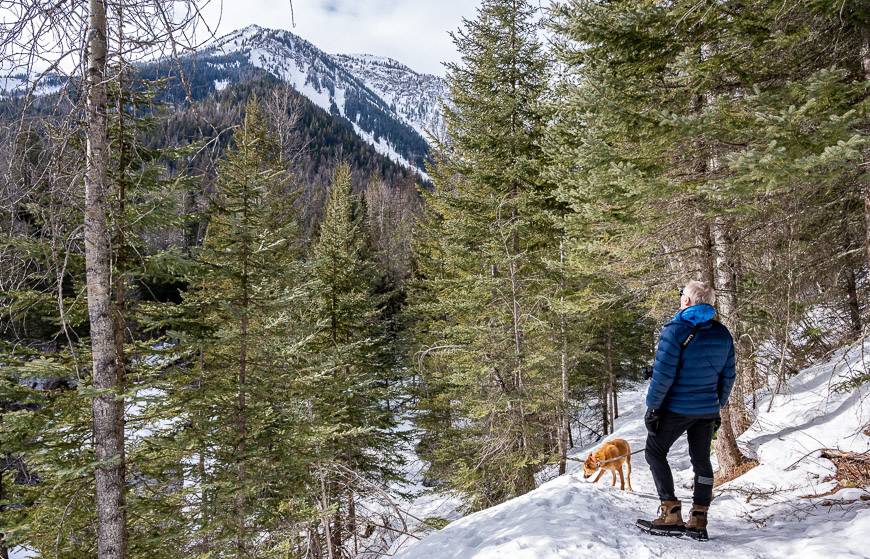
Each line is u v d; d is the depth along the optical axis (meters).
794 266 7.60
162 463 7.21
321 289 11.84
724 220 6.63
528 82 11.97
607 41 5.62
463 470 11.91
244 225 7.33
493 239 11.94
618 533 4.25
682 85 5.75
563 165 8.16
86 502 6.45
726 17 5.48
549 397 11.68
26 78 3.41
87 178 5.02
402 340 19.02
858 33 5.11
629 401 26.97
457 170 12.77
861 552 3.21
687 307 4.07
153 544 6.59
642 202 5.66
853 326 8.87
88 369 6.40
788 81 5.17
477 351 11.91
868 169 4.45
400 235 42.66
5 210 3.66
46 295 5.31
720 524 4.64
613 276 8.63
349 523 9.73
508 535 4.63
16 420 5.52
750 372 10.06
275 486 7.81
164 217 5.87
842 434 6.52
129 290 7.10
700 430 4.09
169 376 6.78
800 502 4.80
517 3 11.56
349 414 12.62
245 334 7.50
